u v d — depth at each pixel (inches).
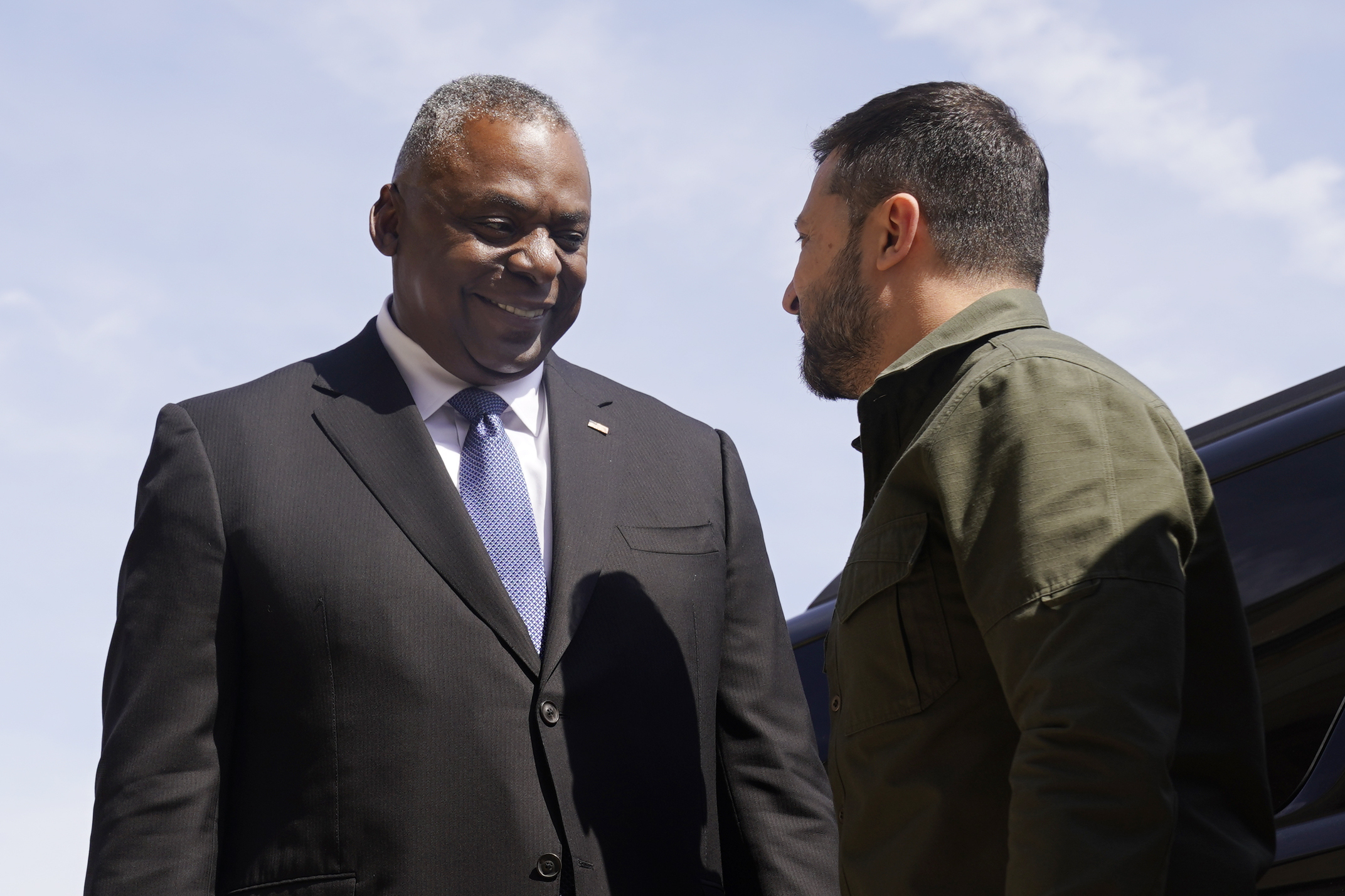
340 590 71.7
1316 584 79.8
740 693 82.7
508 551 76.8
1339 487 82.3
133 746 68.7
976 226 66.7
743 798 81.0
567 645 73.8
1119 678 48.9
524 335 79.6
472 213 78.0
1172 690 49.7
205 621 71.3
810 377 73.5
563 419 83.7
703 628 80.4
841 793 61.1
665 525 82.0
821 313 70.9
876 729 58.6
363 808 68.6
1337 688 76.7
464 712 70.7
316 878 68.1
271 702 71.1
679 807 75.0
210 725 70.4
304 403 79.4
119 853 66.6
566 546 77.2
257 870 69.1
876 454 65.1
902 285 67.6
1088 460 53.5
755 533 88.7
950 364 62.4
